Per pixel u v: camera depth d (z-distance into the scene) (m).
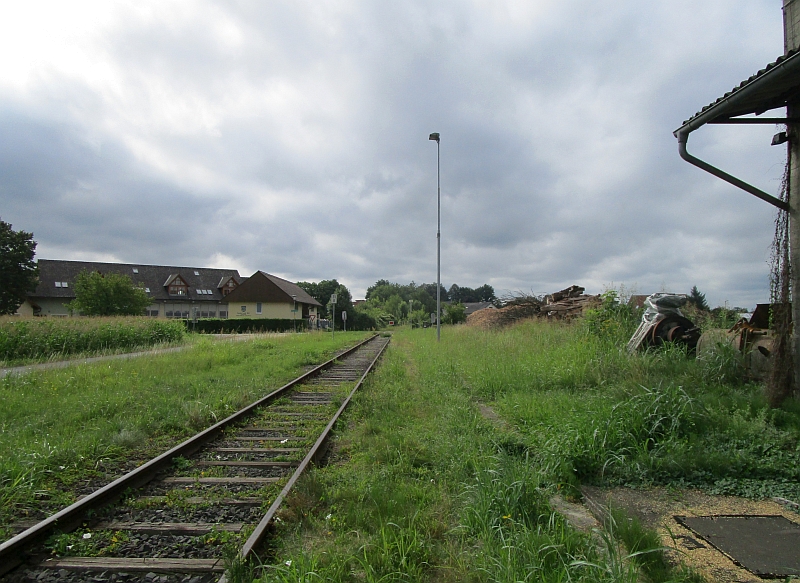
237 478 5.50
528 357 11.86
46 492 4.95
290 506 4.47
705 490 4.72
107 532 4.14
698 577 3.12
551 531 3.71
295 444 6.95
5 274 52.31
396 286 128.38
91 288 50.72
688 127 7.30
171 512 4.60
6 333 17.56
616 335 12.29
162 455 5.91
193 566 3.56
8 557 3.64
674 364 9.05
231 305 69.31
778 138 6.88
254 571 3.48
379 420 8.01
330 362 18.39
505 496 4.15
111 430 7.43
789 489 4.62
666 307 10.95
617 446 5.48
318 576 3.19
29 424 7.48
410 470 5.57
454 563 3.47
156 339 25.23
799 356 6.59
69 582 3.44
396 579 3.27
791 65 5.38
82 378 11.99
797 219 6.68
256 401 9.77
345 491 4.79
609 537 3.44
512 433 6.61
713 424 5.99
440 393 10.20
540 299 25.23
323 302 102.31
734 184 7.12
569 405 7.41
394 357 20.12
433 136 28.17
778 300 6.87
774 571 3.22
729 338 8.80
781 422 6.11
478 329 25.09
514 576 3.07
